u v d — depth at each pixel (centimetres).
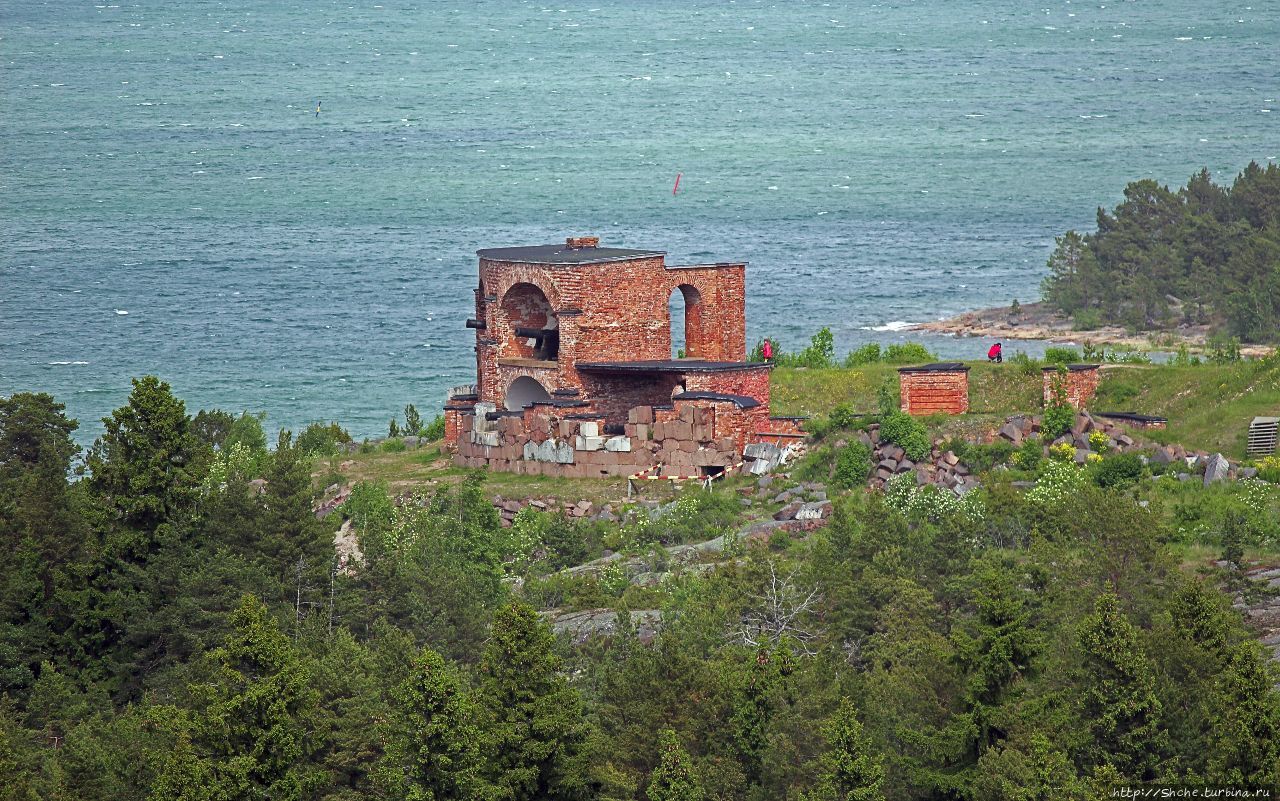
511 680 18775
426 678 18362
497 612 19212
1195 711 18075
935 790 18512
